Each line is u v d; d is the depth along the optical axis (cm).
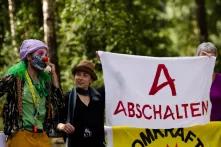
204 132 885
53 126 802
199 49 911
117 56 855
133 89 858
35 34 1734
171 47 2678
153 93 867
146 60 866
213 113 902
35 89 786
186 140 877
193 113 881
